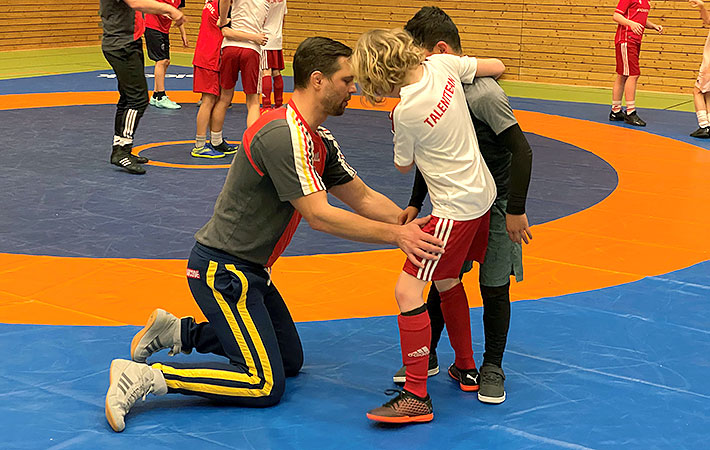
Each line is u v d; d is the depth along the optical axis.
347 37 16.88
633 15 10.86
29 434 3.35
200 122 8.71
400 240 3.33
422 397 3.45
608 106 12.67
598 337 4.37
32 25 19.27
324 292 5.02
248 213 3.48
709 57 10.00
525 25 15.09
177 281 5.14
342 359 4.12
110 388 3.40
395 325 4.55
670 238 6.14
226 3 8.23
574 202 7.16
